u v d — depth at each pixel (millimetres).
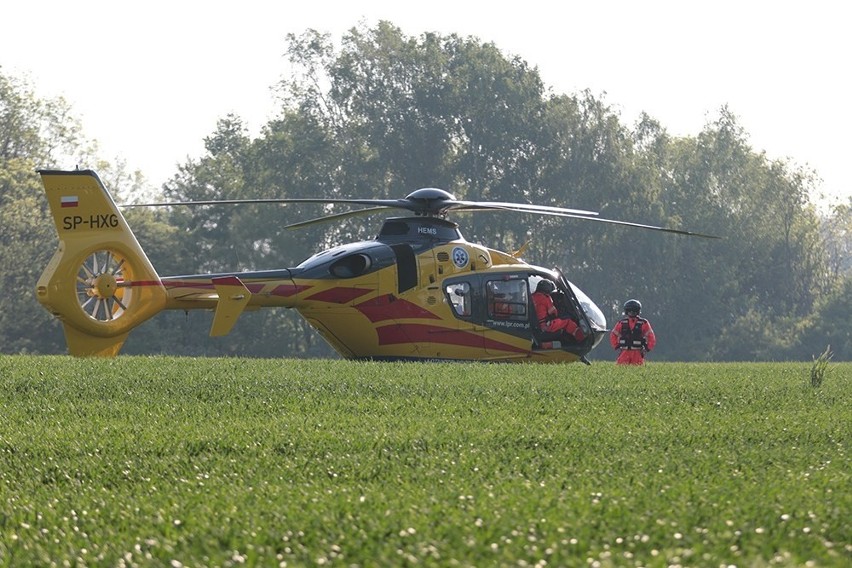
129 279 56031
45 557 17141
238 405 34344
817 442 27656
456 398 36219
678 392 38344
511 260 68812
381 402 35000
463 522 17922
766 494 20266
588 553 15867
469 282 65375
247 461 25219
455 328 64812
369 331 63625
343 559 16281
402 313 63844
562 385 39906
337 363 48625
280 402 34906
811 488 21031
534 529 17328
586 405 34906
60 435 28609
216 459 25453
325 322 63531
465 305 65125
